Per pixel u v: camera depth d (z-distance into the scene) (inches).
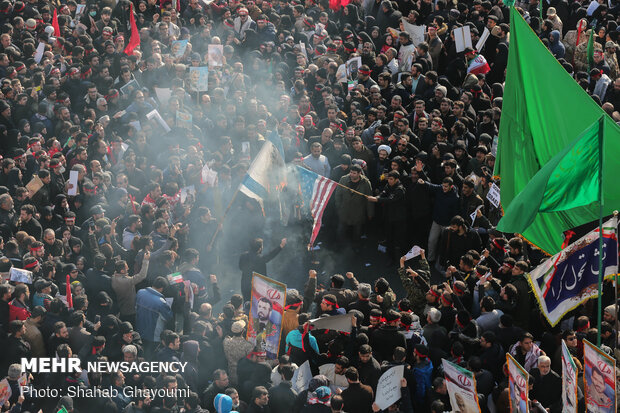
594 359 368.5
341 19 977.5
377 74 864.3
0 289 508.7
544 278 447.5
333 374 466.9
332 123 741.9
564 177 439.2
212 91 797.2
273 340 485.1
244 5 973.2
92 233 589.0
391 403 444.5
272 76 842.2
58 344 498.6
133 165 681.6
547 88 506.0
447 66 874.8
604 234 427.8
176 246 591.5
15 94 773.3
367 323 515.8
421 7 997.8
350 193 669.9
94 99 799.7
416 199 665.0
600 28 967.0
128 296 554.3
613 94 824.3
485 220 632.4
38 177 645.9
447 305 509.7
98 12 976.3
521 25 508.7
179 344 497.0
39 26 939.3
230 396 444.5
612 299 515.8
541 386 444.1
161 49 887.1
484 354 474.6
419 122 717.3
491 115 721.6
